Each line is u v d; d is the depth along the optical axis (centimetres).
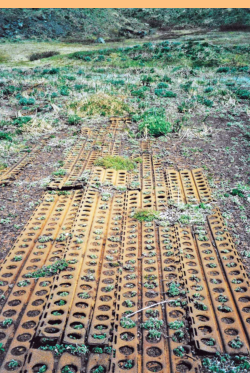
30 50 3139
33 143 711
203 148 654
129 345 238
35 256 340
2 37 3906
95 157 616
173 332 250
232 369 220
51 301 277
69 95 1164
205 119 857
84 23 4706
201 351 232
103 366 223
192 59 2105
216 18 4725
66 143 699
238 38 2756
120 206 440
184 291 288
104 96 1062
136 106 1006
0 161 603
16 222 407
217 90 1175
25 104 1053
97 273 316
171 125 794
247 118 858
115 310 269
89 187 485
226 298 279
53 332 246
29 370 219
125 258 336
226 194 457
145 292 291
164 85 1305
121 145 692
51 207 439
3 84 1418
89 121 868
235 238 364
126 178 528
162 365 224
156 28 5003
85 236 372
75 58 2462
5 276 312
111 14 5266
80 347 234
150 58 2245
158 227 391
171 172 542
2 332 251
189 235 372
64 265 320
